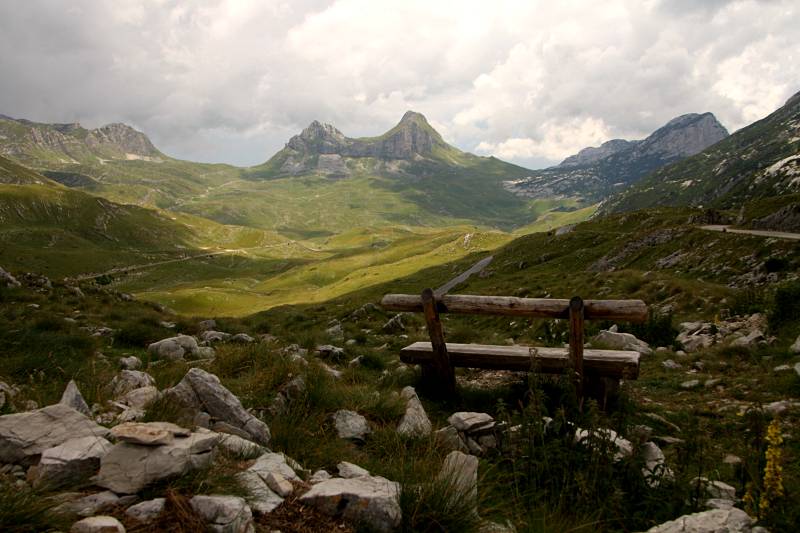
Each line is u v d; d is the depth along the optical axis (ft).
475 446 24.16
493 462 22.15
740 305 72.43
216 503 13.09
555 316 28.63
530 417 21.81
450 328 90.43
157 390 23.73
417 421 25.91
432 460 20.56
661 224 318.86
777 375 40.32
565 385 30.09
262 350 33.96
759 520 15.55
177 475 14.38
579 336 28.27
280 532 13.47
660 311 86.48
